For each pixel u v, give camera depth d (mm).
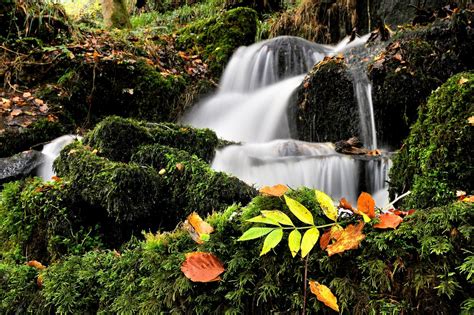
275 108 5773
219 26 7992
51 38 5840
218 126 6035
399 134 4652
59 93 4824
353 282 1030
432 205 2066
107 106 5230
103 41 6258
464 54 4512
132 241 1787
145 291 1207
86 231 2100
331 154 4184
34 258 2109
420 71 4473
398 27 6082
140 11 14070
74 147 2574
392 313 952
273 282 1082
